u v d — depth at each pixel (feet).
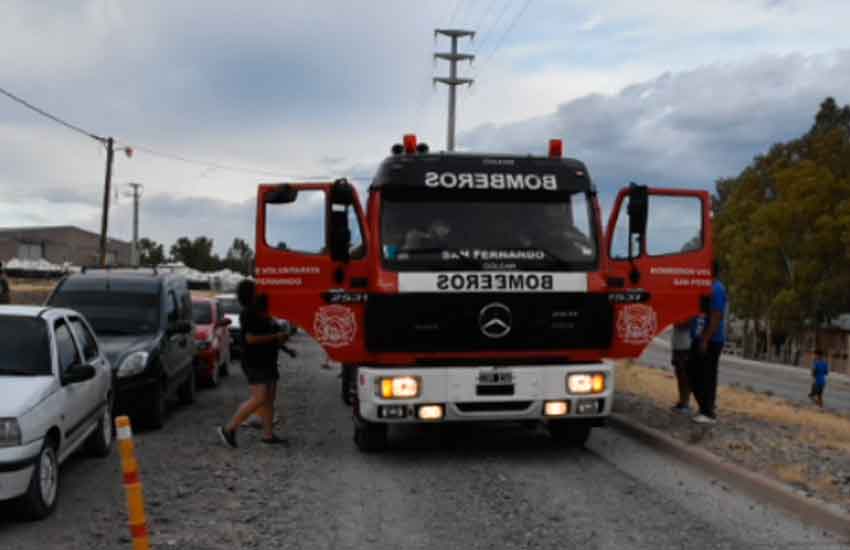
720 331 35.68
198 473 29.55
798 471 26.84
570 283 30.58
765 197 234.38
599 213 31.83
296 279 30.91
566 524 23.17
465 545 21.43
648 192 32.30
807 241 198.39
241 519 23.72
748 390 70.64
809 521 23.25
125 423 17.25
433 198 30.83
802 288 199.00
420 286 29.78
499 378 30.09
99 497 26.16
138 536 17.21
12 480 22.38
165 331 40.93
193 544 21.40
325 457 32.48
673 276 32.81
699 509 24.62
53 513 24.31
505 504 25.30
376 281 29.84
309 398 51.60
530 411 30.48
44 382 25.04
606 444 34.73
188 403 48.19
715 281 35.40
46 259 328.49
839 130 218.18
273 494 26.63
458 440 35.86
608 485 27.58
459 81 171.83
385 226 30.45
